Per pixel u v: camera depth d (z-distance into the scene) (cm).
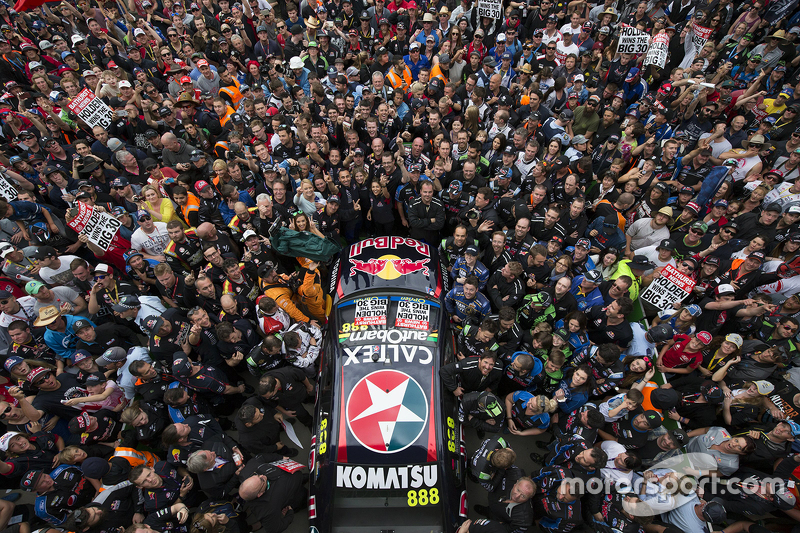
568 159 683
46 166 675
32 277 579
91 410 475
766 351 488
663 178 709
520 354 461
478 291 527
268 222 610
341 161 764
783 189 676
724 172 673
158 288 588
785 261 598
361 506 384
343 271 553
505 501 391
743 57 956
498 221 622
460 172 688
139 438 452
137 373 450
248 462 415
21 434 437
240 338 496
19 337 500
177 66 915
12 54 916
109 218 590
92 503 400
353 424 410
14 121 771
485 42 1013
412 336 472
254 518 440
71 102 700
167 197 670
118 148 728
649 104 819
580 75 848
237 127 751
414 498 382
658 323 573
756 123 852
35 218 649
